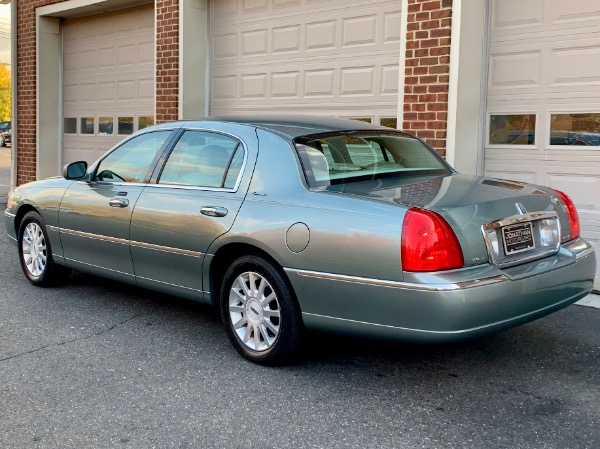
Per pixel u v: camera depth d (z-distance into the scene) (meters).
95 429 3.46
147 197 4.95
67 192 5.74
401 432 3.42
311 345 4.72
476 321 3.51
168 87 9.83
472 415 3.62
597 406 3.74
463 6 6.66
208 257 4.50
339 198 3.90
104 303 5.80
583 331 5.04
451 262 3.52
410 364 4.38
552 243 4.10
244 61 9.38
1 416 3.62
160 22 9.84
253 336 4.38
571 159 6.46
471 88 6.88
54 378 4.14
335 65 8.33
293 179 4.17
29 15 12.44
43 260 6.20
